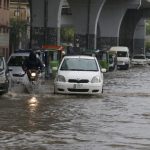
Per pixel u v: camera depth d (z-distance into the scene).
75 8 91.25
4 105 26.45
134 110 25.14
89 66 33.59
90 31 92.75
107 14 110.81
